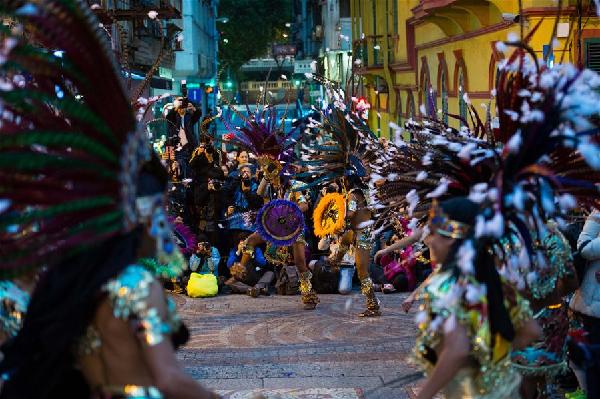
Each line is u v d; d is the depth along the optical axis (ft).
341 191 37.37
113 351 12.17
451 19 62.80
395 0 95.55
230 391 25.70
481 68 58.70
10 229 13.05
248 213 44.78
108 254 12.15
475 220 14.23
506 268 15.33
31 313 12.37
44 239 12.00
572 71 14.53
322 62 139.74
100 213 11.92
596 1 15.56
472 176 18.04
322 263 42.22
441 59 72.90
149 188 12.64
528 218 14.80
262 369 28.27
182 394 12.06
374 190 21.02
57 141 11.53
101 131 11.84
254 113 40.11
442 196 18.44
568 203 13.96
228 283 42.91
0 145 11.65
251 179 45.83
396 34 96.07
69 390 12.78
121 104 11.96
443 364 13.78
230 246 44.86
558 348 19.33
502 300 14.26
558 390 24.95
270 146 39.29
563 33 46.14
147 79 21.54
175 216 44.04
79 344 12.37
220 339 32.94
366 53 111.45
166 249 12.77
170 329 12.38
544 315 19.19
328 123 36.37
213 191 44.73
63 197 11.83
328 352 30.55
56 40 11.59
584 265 22.29
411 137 19.61
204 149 45.14
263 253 43.29
